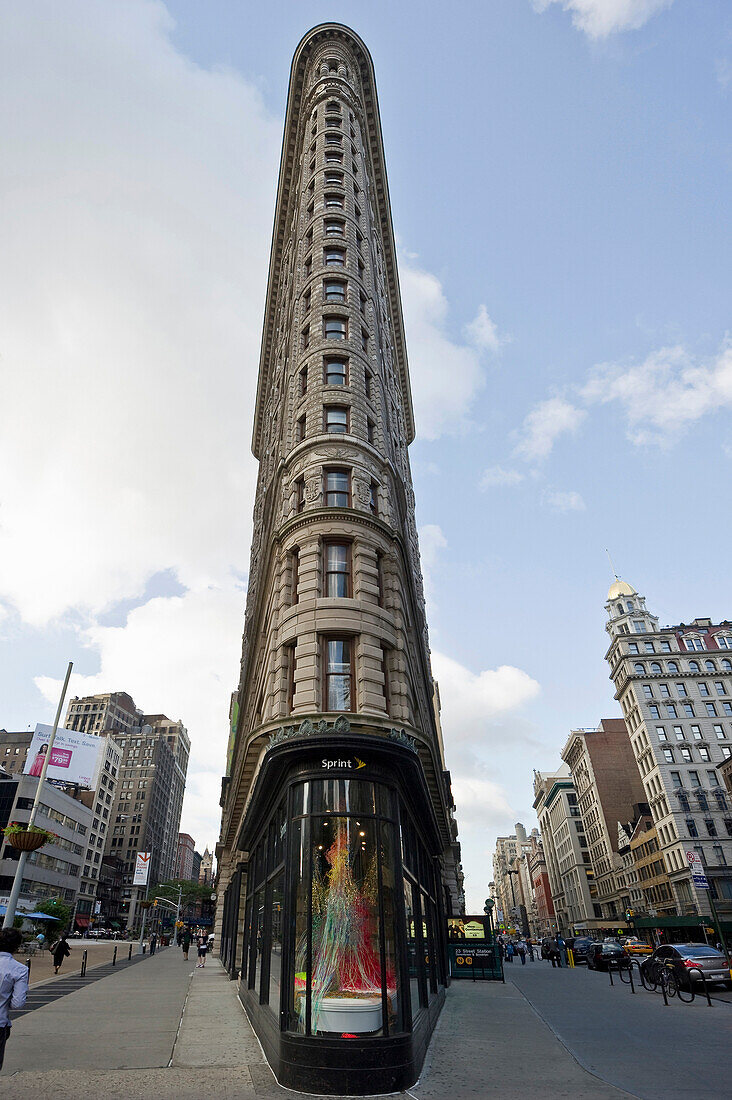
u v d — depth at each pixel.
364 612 16.64
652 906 80.69
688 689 85.19
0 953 6.96
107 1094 8.06
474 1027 14.65
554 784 123.38
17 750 127.00
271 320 53.34
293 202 48.84
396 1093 8.57
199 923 121.00
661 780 78.25
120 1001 18.22
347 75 47.16
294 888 10.62
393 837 11.31
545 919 138.00
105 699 175.50
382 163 51.66
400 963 10.30
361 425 22.06
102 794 116.94
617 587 102.75
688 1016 16.25
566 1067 10.17
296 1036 9.05
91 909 108.00
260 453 55.88
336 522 18.36
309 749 11.48
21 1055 10.37
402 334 54.66
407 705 16.66
